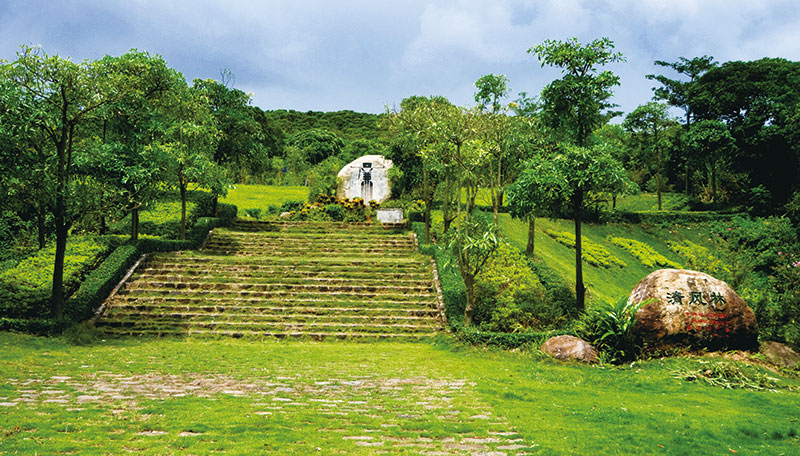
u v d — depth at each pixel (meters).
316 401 7.45
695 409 7.66
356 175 35.59
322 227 28.09
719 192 44.31
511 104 19.05
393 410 7.00
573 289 19.62
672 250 30.41
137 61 17.62
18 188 14.01
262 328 15.56
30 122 13.74
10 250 19.95
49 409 6.43
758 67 41.59
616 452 5.23
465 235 15.45
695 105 43.81
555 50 16.89
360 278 19.22
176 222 24.33
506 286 18.19
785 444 5.73
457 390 8.59
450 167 19.12
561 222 30.78
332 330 15.69
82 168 15.56
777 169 35.75
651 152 46.69
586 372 10.69
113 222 24.27
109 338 14.27
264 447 5.03
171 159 19.81
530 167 17.47
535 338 13.48
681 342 11.34
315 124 108.88
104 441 5.14
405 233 26.55
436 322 16.30
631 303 12.04
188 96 21.86
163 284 17.77
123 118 17.45
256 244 24.19
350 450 5.07
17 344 12.00
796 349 11.62
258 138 30.86
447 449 5.24
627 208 45.97
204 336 14.85
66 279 16.75
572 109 17.22
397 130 23.56
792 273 15.30
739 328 11.21
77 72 14.06
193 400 7.21
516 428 6.15
